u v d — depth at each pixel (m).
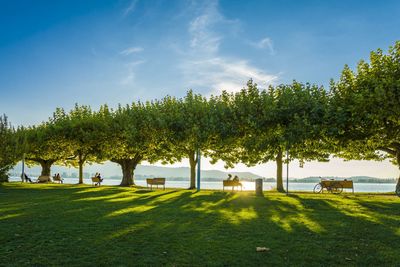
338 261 8.07
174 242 9.73
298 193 30.25
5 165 35.91
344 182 29.97
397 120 26.84
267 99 33.09
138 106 43.03
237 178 33.19
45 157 51.16
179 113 36.66
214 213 15.23
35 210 15.82
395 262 7.96
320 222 12.92
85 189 30.62
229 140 33.53
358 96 27.25
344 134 29.86
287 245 9.43
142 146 38.66
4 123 36.19
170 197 23.06
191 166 37.38
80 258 8.27
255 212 15.73
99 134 42.94
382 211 16.16
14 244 9.55
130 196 23.70
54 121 49.41
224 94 37.97
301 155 38.69
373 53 29.55
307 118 30.11
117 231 11.12
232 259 8.20
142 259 8.20
